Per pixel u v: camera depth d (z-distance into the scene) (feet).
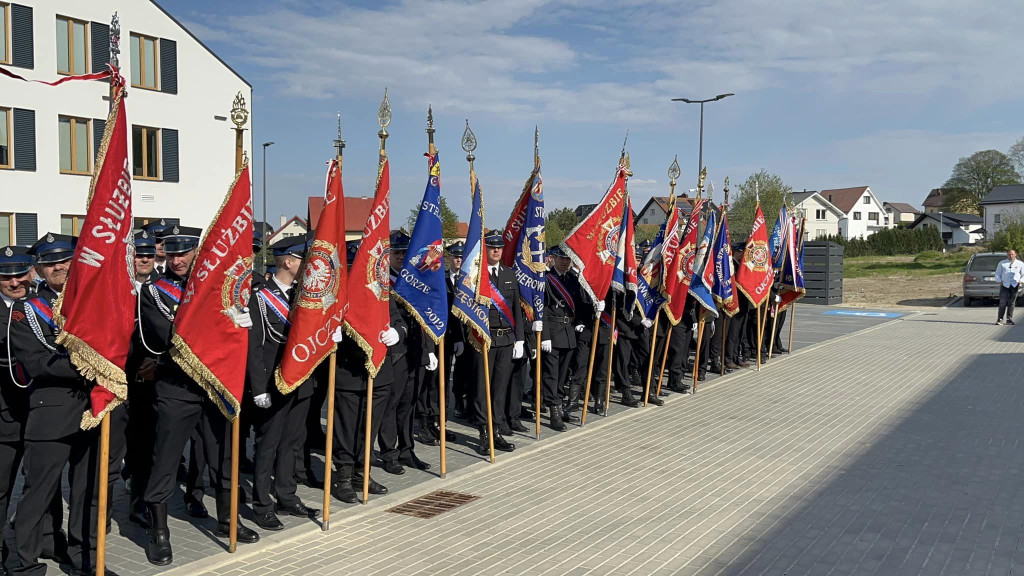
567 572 16.97
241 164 17.85
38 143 81.66
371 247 21.65
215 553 18.08
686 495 22.44
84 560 17.16
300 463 23.70
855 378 42.57
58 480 16.83
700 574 16.81
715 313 38.06
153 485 17.47
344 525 20.18
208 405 19.11
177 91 91.81
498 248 28.30
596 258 30.78
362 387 22.33
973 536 18.93
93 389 15.58
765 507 21.30
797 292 48.37
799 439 29.04
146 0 88.48
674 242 35.22
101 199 15.40
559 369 32.32
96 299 15.24
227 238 17.48
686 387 39.11
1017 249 146.51
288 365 19.27
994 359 48.52
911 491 22.53
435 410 29.17
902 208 415.85
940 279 132.26
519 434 30.17
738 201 181.88
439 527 19.94
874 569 17.01
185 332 16.93
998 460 25.68
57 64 82.79
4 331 15.78
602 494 22.62
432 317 23.99
